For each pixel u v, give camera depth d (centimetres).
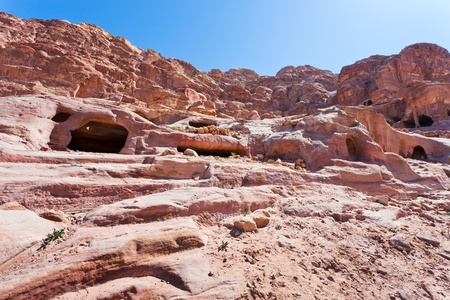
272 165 1036
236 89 7212
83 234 436
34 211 489
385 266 539
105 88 4222
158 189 689
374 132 1636
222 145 1310
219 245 514
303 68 9225
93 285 356
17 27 4738
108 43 6075
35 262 352
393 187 1099
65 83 3778
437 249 645
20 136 889
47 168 623
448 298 463
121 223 504
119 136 1470
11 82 3272
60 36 4988
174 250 460
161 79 6047
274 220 676
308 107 6375
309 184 958
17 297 298
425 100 3322
